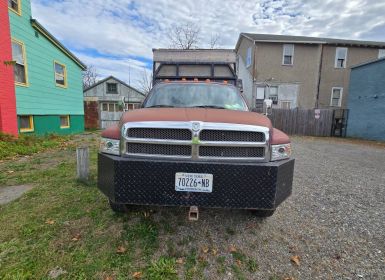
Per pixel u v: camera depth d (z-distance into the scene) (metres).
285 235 2.63
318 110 17.16
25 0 8.98
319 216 3.11
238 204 2.20
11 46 7.62
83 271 1.97
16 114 7.80
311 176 5.12
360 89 15.84
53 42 11.02
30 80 9.38
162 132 2.23
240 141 2.23
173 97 3.53
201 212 3.08
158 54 5.78
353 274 2.04
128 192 2.21
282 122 17.42
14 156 6.07
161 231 2.62
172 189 2.19
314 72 19.75
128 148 2.25
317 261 2.21
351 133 16.53
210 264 2.13
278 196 2.25
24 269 1.95
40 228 2.57
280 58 19.55
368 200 3.71
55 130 11.49
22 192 3.59
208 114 2.46
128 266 2.06
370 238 2.61
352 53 19.89
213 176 2.17
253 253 2.30
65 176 4.37
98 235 2.49
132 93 26.34
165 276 1.96
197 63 5.74
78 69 14.25
